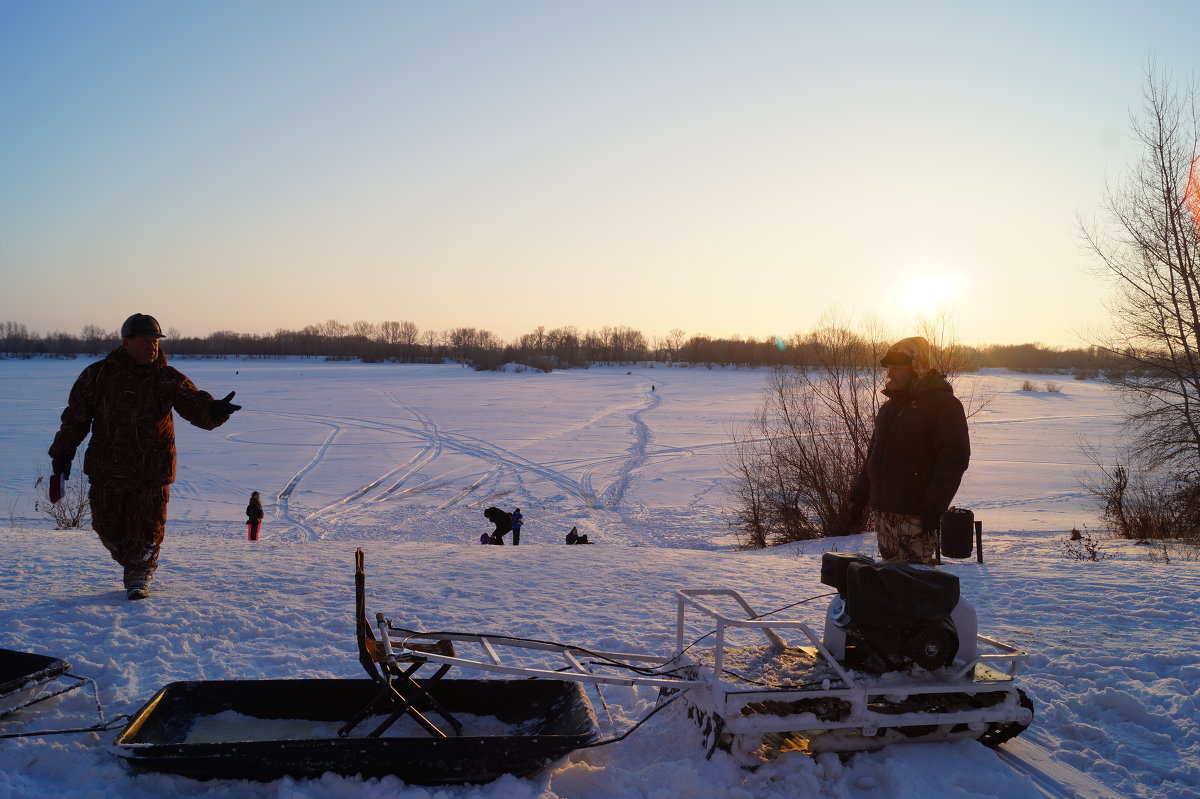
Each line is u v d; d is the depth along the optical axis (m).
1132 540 19.92
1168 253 22.17
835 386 22.64
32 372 117.56
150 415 6.86
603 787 3.70
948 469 5.64
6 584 7.52
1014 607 7.73
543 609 7.31
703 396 92.75
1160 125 21.97
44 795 3.48
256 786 3.61
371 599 7.48
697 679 4.23
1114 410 77.62
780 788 3.74
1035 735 4.59
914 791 3.67
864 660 4.30
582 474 41.28
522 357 159.50
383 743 3.61
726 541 26.52
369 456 45.28
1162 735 4.53
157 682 4.99
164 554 9.68
